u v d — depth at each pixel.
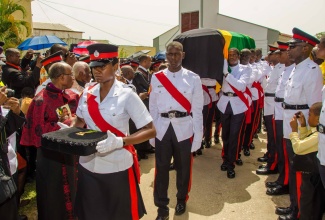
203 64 4.29
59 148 1.85
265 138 6.73
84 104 2.18
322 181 2.48
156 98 3.30
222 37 4.31
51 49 4.12
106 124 2.05
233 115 4.40
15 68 4.40
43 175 2.69
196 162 5.12
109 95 2.08
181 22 21.80
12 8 13.27
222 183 4.25
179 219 3.30
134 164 2.25
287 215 3.24
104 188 2.11
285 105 3.34
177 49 3.13
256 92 5.38
